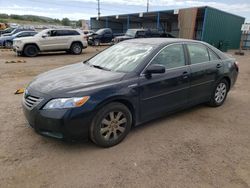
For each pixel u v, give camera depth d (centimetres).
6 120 425
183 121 445
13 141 352
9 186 258
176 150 340
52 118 300
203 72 460
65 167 294
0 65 1082
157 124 427
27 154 319
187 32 2467
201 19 2747
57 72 396
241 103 571
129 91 345
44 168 290
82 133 315
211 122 446
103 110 324
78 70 398
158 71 360
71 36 1578
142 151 335
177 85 413
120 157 318
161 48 402
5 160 304
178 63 423
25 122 418
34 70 970
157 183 268
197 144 359
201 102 490
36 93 322
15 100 545
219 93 526
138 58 388
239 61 1516
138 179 274
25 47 1420
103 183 266
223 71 509
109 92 325
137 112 368
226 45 2427
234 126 431
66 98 303
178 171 291
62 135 306
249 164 311
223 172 292
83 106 306
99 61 436
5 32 2462
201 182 272
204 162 312
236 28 2691
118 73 365
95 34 2350
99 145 337
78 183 265
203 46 483
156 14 2905
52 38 1500
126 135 365
